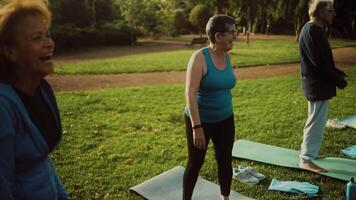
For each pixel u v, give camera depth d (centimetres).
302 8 2873
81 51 2556
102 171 469
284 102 851
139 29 3497
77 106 823
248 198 393
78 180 441
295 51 2161
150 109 803
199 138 311
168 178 438
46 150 155
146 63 1692
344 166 463
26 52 148
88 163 494
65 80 1244
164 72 1435
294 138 584
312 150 448
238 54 2002
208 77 309
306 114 734
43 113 159
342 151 520
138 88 1052
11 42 147
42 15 153
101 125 673
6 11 145
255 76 1300
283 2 2962
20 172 150
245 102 855
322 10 403
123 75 1363
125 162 496
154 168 477
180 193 404
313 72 417
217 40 307
